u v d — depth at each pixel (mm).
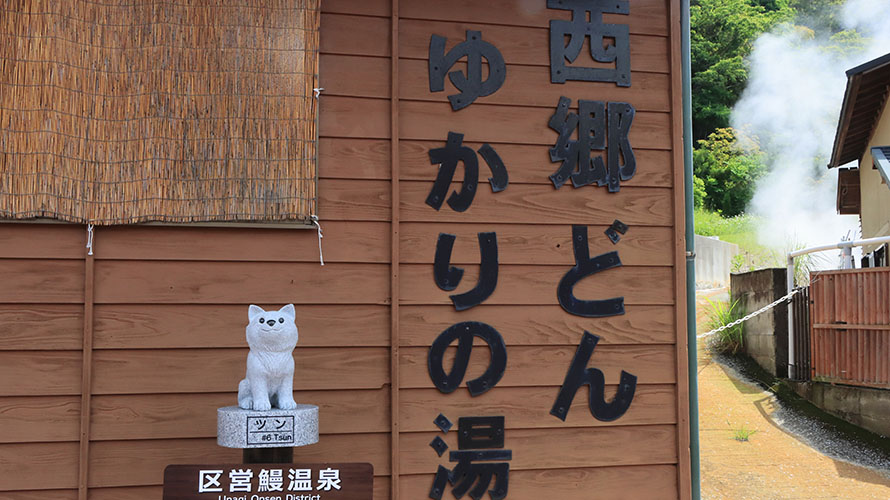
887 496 6660
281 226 4023
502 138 4344
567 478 4219
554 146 4398
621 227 4422
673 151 4516
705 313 12609
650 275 4441
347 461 4016
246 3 4031
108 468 3814
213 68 3975
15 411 3762
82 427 3762
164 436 3873
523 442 4195
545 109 4414
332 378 4043
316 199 4008
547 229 4348
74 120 3848
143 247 3932
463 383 4164
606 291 4379
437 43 4316
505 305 4258
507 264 4285
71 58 3873
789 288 9578
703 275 16375
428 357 4141
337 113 4168
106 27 3936
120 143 3891
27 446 3760
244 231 4031
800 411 8898
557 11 4500
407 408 4098
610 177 4430
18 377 3775
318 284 4074
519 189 4340
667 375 4391
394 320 4086
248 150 3955
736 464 7520
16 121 3787
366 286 4121
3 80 3797
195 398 3924
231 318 3984
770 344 10000
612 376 4328
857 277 8312
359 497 3324
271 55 4023
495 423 4168
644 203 4469
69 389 3812
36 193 3760
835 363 8555
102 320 3871
